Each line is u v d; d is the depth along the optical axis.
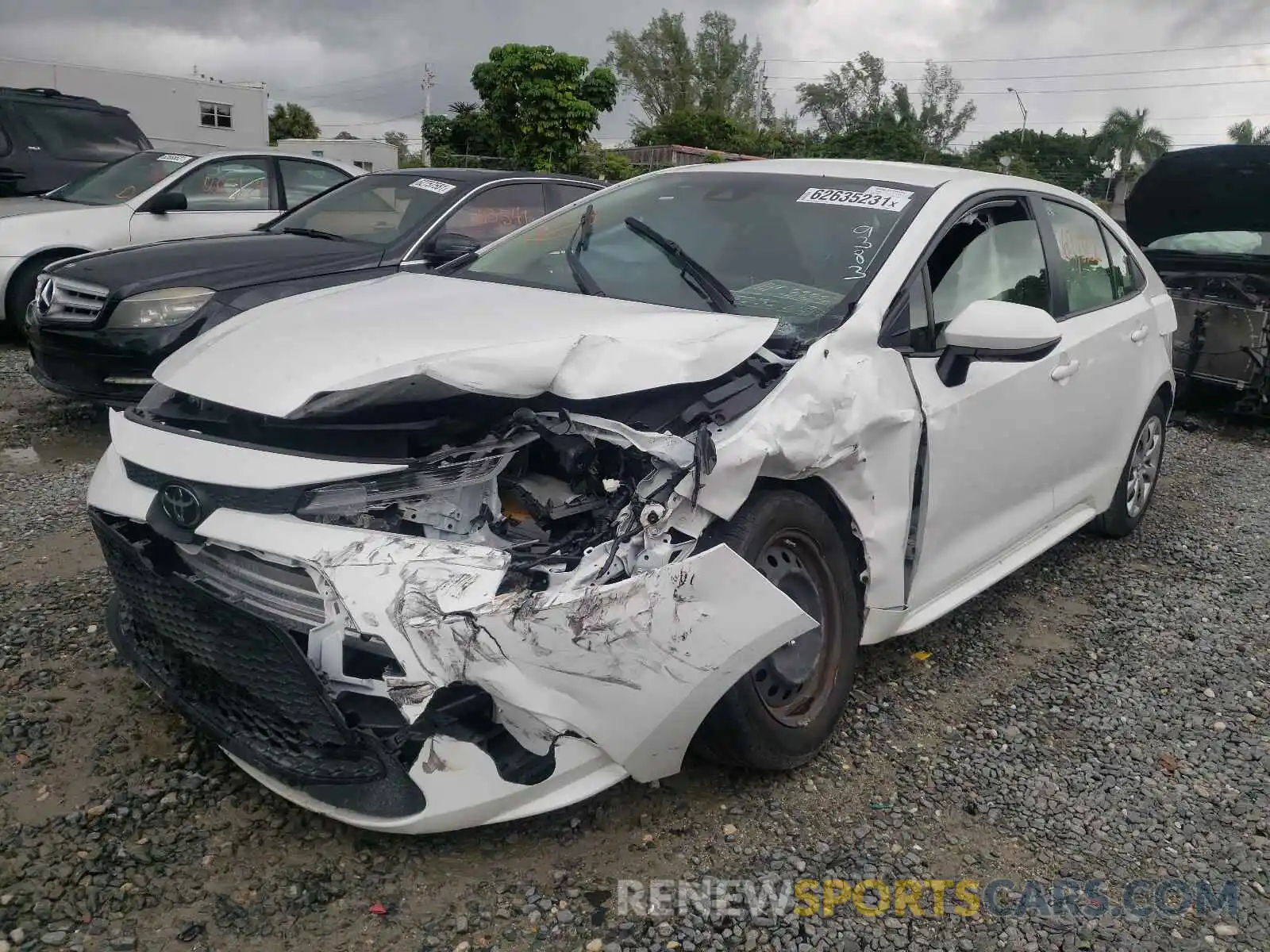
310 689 2.38
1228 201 8.55
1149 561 5.20
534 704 2.39
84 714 3.15
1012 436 3.80
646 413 2.65
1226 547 5.47
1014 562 4.16
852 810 2.98
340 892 2.49
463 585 2.33
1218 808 3.13
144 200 8.47
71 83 25.44
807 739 3.03
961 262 3.68
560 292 3.51
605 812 2.86
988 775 3.22
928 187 3.79
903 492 3.24
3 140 10.48
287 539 2.40
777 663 2.94
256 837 2.65
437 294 3.45
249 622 2.42
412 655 2.29
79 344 5.75
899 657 3.96
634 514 2.51
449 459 2.53
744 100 71.25
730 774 3.08
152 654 2.90
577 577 2.42
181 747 3.00
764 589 2.62
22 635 3.61
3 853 2.53
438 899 2.50
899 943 2.49
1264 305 8.08
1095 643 4.23
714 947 2.42
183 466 2.54
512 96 29.89
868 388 3.05
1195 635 4.35
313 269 6.15
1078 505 4.75
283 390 2.54
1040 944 2.53
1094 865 2.84
